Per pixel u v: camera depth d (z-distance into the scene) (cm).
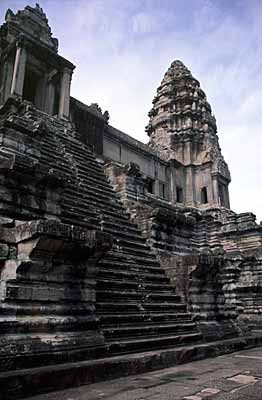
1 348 644
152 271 1351
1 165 898
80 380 689
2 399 568
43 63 2462
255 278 2416
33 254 757
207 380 757
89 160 1972
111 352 841
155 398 606
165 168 3759
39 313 746
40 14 2614
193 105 4250
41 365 680
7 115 1730
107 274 1140
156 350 956
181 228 1706
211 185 3831
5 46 2400
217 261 1345
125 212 1686
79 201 1471
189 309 1272
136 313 1069
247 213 3183
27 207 925
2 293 721
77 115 2564
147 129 4438
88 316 833
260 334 1555
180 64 4675
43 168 973
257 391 664
